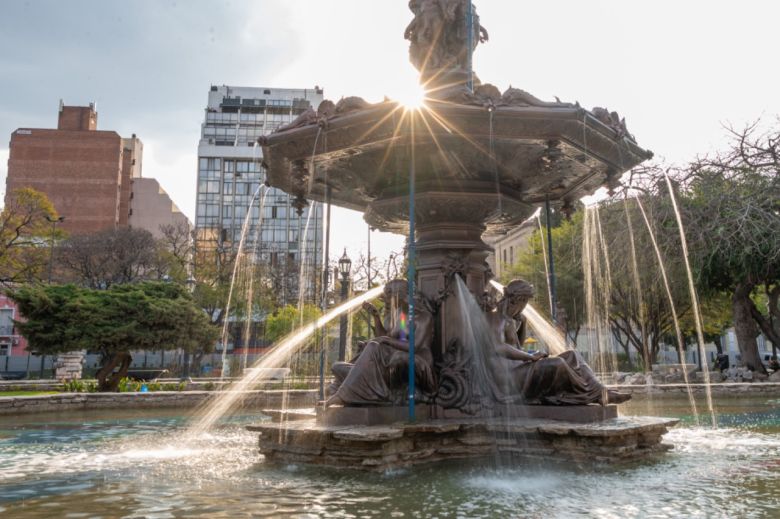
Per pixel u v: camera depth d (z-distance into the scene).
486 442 6.72
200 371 41.00
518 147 7.29
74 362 33.94
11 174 77.56
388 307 8.20
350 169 8.20
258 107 89.00
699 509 4.46
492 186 8.30
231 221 82.69
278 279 47.25
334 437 6.02
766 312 38.94
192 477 5.98
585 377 7.36
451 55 8.45
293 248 80.62
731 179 24.42
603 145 7.48
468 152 7.39
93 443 9.62
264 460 6.98
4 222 37.72
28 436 11.01
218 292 44.41
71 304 22.72
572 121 6.76
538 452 6.47
